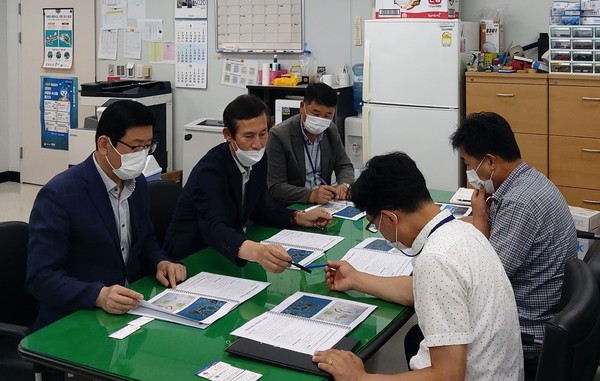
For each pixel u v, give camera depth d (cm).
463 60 458
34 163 704
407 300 207
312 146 355
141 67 631
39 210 219
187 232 262
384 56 468
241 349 175
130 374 166
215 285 224
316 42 549
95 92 567
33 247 217
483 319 158
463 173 466
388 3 465
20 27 689
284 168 341
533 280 224
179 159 631
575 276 191
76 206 221
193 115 618
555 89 426
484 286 158
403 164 169
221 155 256
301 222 291
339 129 516
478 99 448
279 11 557
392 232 170
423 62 457
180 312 199
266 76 557
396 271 233
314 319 195
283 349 176
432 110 460
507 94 439
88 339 184
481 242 165
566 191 436
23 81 697
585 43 414
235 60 588
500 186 236
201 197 253
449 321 152
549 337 156
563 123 428
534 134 438
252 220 295
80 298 205
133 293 201
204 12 592
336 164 370
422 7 453
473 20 497
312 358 170
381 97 475
